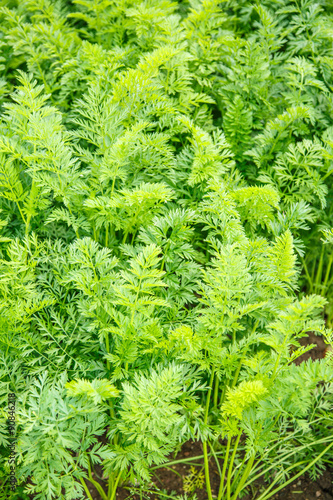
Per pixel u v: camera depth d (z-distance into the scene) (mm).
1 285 2229
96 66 2859
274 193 2377
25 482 2354
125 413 1912
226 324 2057
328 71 3104
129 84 2490
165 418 1913
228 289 1999
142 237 2373
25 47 3121
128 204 2283
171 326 2352
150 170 2662
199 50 3096
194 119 2986
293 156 2752
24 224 2553
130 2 3191
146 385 1938
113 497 2305
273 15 3320
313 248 3166
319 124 3086
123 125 2676
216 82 3244
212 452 2492
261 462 2611
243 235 2293
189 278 2438
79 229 2666
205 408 2457
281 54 3203
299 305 1851
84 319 2334
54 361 2297
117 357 2092
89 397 1922
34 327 2459
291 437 2410
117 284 2197
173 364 2080
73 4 3680
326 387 2447
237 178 2797
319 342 3111
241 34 3545
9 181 2330
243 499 2475
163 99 2664
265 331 2658
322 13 3336
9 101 3164
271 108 3031
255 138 2938
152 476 2535
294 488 2547
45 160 2416
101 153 2588
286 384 2023
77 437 1888
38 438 1878
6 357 2199
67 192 2416
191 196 2732
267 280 2293
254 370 2059
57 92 3285
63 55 3156
